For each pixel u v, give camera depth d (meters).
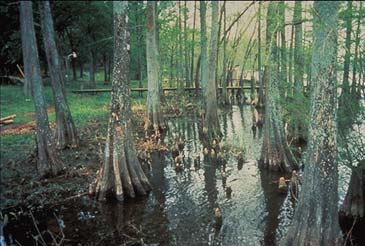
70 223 8.50
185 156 14.05
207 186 10.74
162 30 31.19
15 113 19.47
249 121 21.64
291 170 11.65
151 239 7.66
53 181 10.98
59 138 14.15
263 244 7.32
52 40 13.95
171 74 31.81
